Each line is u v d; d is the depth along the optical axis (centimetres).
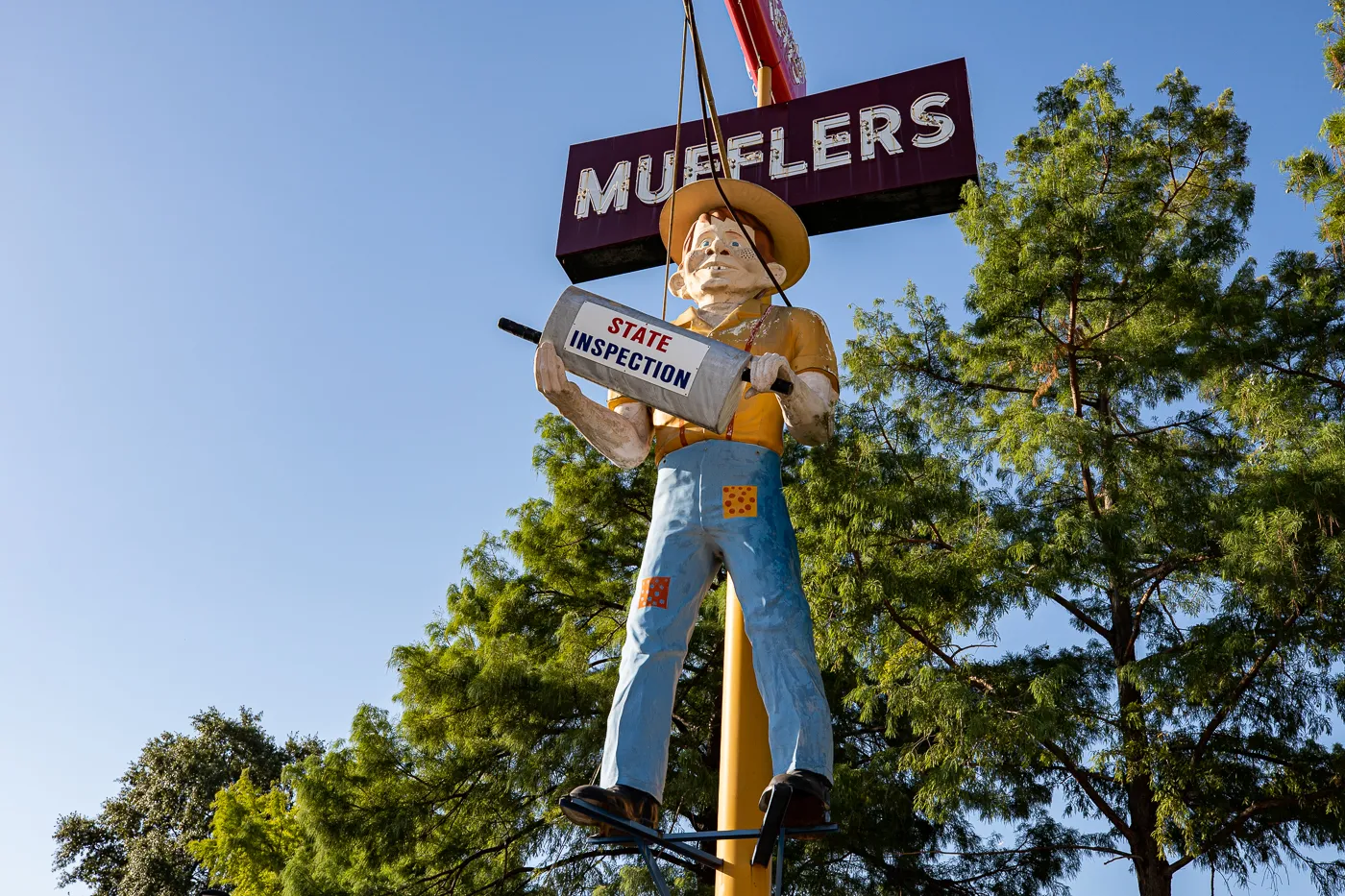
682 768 1199
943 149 605
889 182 604
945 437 1220
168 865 3372
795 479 1352
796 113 646
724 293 464
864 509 1038
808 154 630
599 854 1280
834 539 1066
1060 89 1326
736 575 388
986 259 1155
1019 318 1159
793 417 399
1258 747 992
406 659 1335
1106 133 1251
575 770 1211
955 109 616
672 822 1282
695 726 1352
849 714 1412
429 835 1324
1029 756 944
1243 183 1246
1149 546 1071
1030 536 1073
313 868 1366
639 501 1560
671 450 418
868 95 638
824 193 614
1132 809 1043
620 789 354
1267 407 995
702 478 404
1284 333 1180
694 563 399
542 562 1522
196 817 3544
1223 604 999
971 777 979
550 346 386
